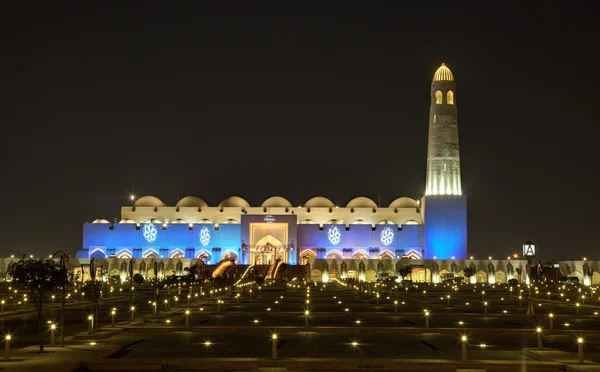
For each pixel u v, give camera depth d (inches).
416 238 4586.6
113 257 4215.1
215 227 4594.0
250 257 4480.8
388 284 3294.8
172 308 1758.1
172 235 4591.5
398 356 927.7
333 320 1429.6
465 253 4471.0
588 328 1301.7
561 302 2095.2
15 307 1804.9
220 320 1409.9
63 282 1023.6
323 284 3553.2
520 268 4143.7
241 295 2353.6
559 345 1066.7
